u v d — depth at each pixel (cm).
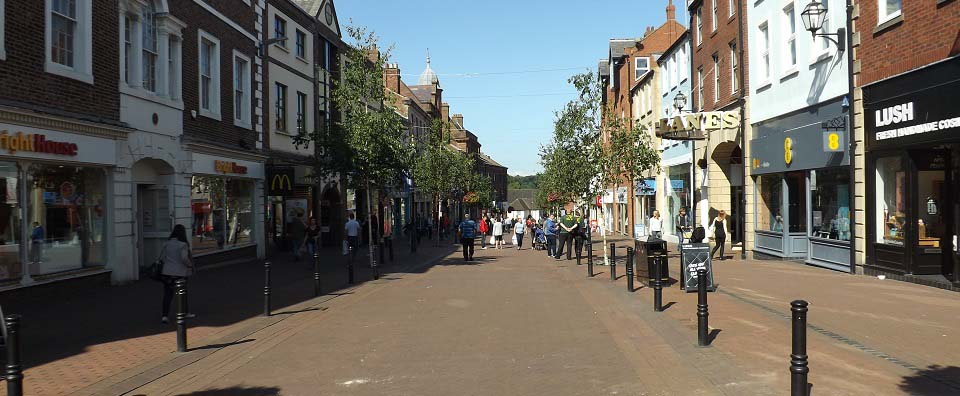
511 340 916
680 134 2481
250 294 1461
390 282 1728
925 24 1319
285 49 2786
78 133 1424
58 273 1403
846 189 1686
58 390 685
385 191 2378
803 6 1848
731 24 2405
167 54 1817
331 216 3394
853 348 797
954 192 1342
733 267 1892
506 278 1830
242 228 2366
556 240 2831
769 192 2181
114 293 1438
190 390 688
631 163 2252
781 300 1205
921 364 720
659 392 644
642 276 1560
